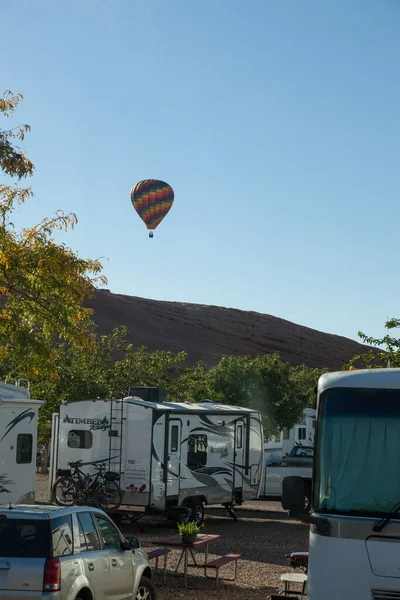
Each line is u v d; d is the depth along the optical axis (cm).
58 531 830
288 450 3919
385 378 751
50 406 3116
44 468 3500
